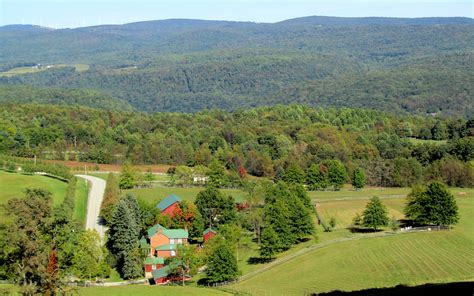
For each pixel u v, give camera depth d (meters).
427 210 146.88
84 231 131.25
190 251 126.00
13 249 81.94
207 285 117.81
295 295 102.12
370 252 128.12
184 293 100.44
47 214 91.50
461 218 154.38
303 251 134.75
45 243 88.12
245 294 101.56
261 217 154.00
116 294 99.00
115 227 136.00
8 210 87.00
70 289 94.81
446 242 131.88
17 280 83.44
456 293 92.50
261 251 132.50
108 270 128.50
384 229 149.62
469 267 113.25
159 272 124.75
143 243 142.88
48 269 82.88
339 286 106.19
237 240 144.50
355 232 148.50
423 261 118.94
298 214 142.75
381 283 106.38
